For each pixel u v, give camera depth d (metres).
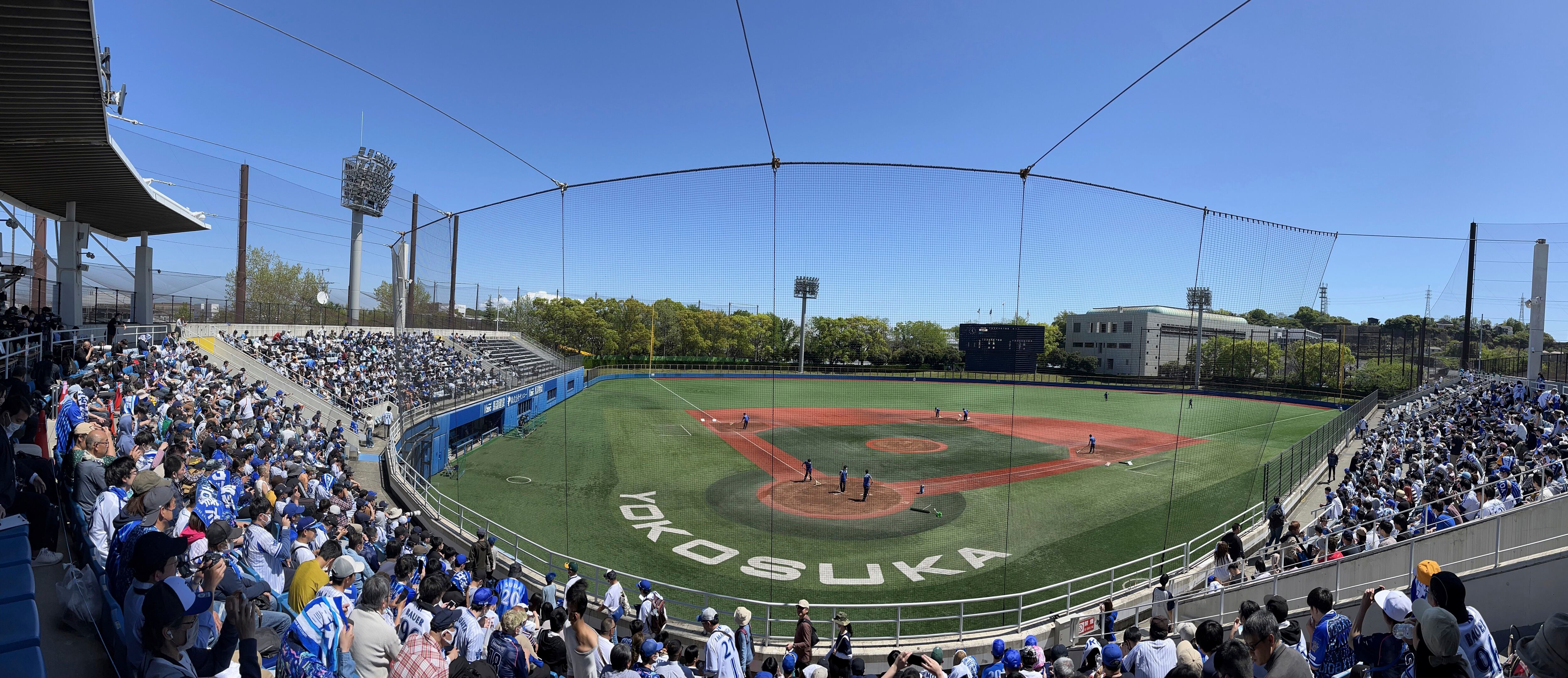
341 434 22.56
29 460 6.60
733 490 26.34
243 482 10.24
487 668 5.16
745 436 37.31
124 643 4.07
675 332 52.62
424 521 17.48
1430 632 3.86
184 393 17.48
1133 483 28.16
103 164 15.27
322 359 31.97
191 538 5.95
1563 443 14.33
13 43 8.66
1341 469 27.45
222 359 26.72
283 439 17.34
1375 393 51.56
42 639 4.64
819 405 33.25
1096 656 8.08
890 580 17.45
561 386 48.09
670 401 47.91
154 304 33.19
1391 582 9.54
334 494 12.55
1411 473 16.72
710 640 8.15
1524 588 7.96
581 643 5.93
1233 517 22.11
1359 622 5.37
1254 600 11.17
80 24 8.30
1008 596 14.21
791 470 29.84
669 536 20.55
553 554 18.22
